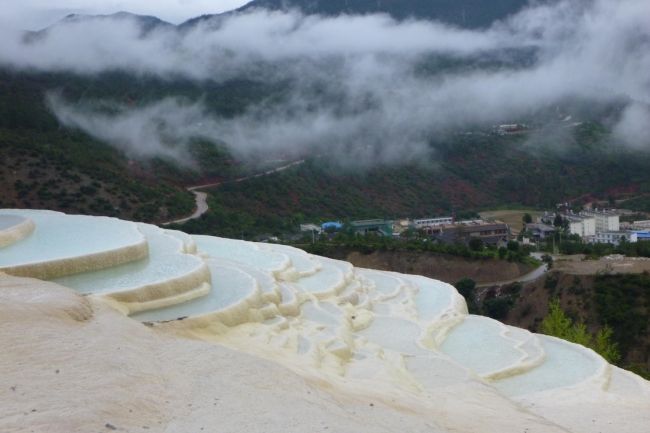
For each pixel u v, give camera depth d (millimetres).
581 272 114688
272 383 29953
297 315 50031
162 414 25500
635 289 106000
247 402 27562
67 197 149375
